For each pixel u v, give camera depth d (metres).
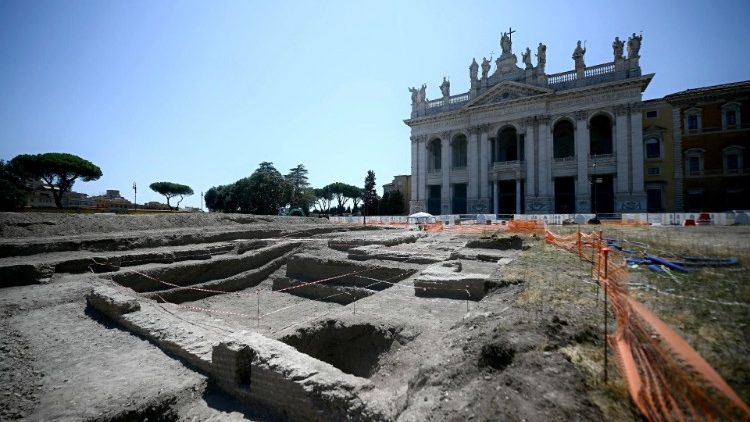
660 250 11.89
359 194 96.50
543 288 7.81
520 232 23.94
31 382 6.02
